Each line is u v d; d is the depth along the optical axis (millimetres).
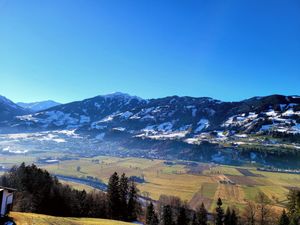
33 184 105375
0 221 51531
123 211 113812
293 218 98750
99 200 113688
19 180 106125
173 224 108688
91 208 109812
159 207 130625
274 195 184000
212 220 128125
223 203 165000
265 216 115438
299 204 102938
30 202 93438
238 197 181375
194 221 109500
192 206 158000
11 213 60531
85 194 111438
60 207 102500
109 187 114062
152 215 110625
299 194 104750
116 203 112812
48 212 99562
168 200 142875
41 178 109812
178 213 113312
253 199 173875
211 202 167750
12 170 124375
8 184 105062
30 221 56844
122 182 116812
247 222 114000
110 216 111375
